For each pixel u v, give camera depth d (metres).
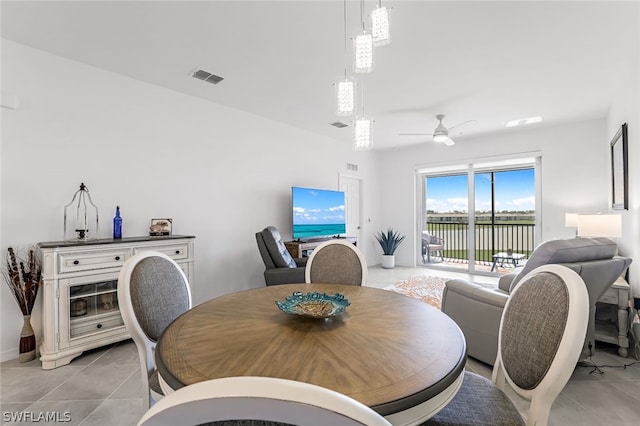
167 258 1.58
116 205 2.98
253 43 2.47
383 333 1.05
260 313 1.28
